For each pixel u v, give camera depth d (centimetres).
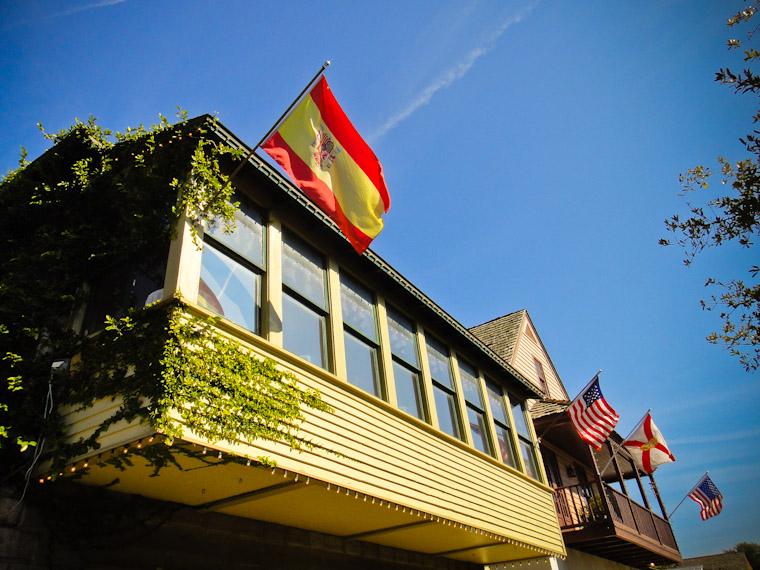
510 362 1945
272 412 630
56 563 528
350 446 745
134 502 619
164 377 518
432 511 854
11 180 727
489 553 1162
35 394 576
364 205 737
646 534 1658
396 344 1023
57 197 710
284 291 782
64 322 650
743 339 691
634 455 1683
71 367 604
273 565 753
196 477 595
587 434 1410
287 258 812
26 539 515
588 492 1941
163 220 651
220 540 698
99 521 577
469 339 1217
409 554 1070
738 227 645
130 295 641
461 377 1209
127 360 555
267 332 705
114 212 709
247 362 626
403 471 839
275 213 816
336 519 811
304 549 822
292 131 715
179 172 668
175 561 631
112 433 523
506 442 1293
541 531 1210
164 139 691
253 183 790
